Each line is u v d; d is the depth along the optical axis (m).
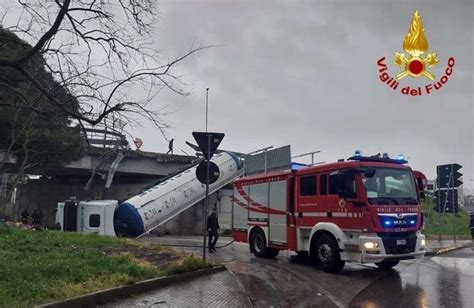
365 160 13.47
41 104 9.02
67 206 28.38
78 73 8.96
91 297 7.98
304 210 14.79
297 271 13.59
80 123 8.83
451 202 27.02
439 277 12.52
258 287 10.46
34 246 12.97
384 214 12.70
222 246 21.50
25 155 28.03
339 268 13.32
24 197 44.72
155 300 8.59
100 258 11.42
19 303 6.98
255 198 17.55
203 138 12.59
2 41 8.80
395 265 14.71
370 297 9.78
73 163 35.66
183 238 29.69
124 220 27.97
